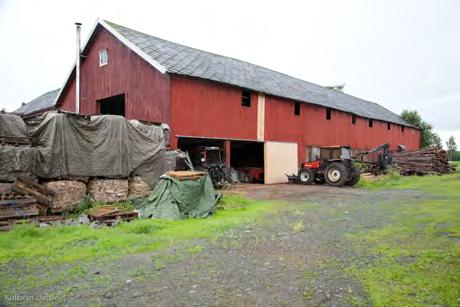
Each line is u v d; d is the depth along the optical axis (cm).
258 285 355
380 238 536
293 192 1231
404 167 2000
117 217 684
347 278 368
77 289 349
